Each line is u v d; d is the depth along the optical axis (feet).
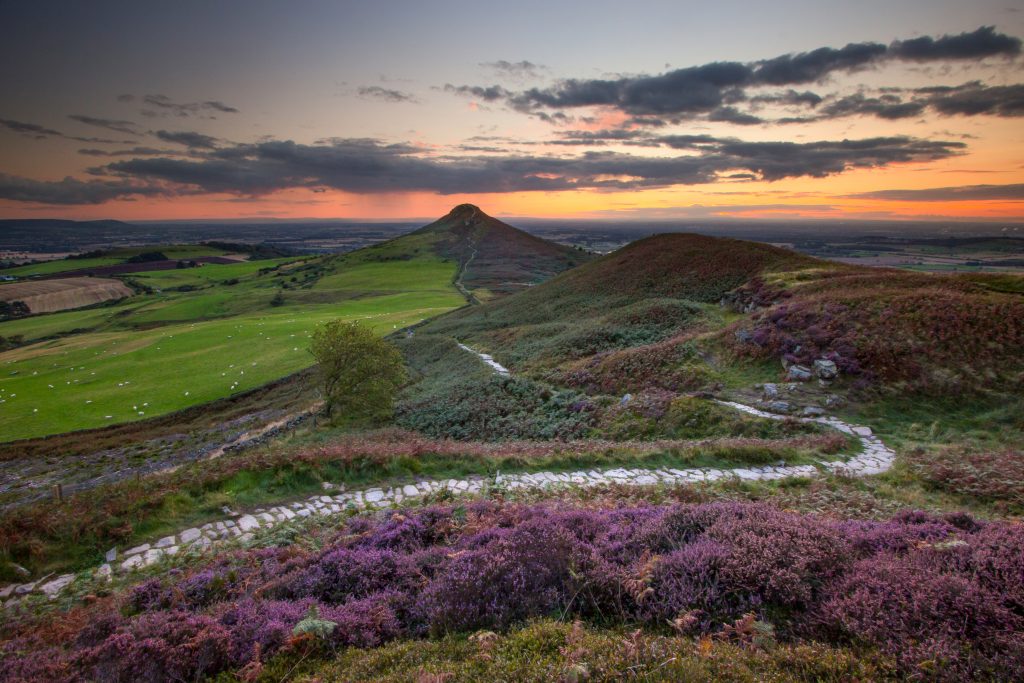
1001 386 73.31
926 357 81.82
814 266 186.50
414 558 25.80
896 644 15.47
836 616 17.20
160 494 41.29
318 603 22.34
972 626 15.90
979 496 43.01
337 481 49.24
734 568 20.18
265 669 17.58
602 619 19.08
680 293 200.23
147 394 193.16
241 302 492.95
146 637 19.88
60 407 180.96
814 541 22.24
